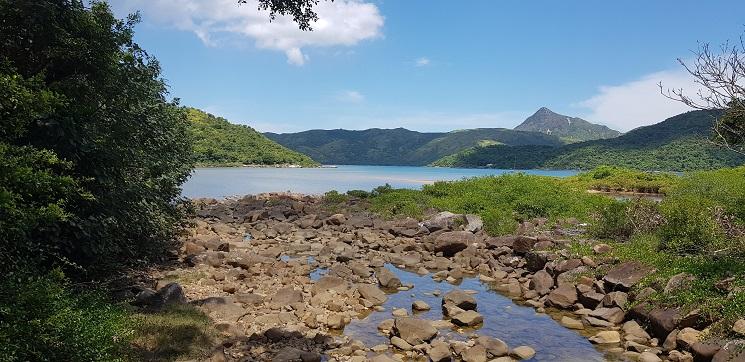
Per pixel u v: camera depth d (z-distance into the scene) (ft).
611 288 37.40
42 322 16.74
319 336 29.25
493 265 50.78
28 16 25.17
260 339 28.68
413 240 66.74
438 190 101.91
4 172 17.17
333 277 41.27
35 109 20.20
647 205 55.42
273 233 69.62
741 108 31.58
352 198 109.70
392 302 39.27
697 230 43.06
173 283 33.04
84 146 27.40
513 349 28.96
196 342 25.81
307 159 483.10
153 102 40.81
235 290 38.50
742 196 60.23
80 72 28.60
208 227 70.95
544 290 40.75
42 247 25.38
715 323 26.94
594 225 57.41
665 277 34.19
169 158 45.29
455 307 36.09
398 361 25.95
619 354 28.50
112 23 30.27
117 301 28.96
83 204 27.78
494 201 87.71
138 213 36.29
